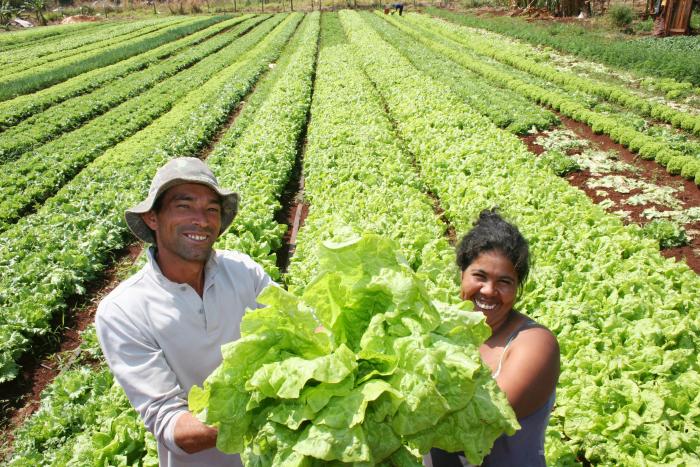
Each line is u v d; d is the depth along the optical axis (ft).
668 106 68.44
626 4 165.17
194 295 12.14
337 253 10.12
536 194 38.40
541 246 30.17
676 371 19.40
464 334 9.68
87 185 53.93
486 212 12.71
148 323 11.68
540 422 11.06
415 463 9.38
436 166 48.19
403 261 10.05
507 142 53.26
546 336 11.16
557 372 11.05
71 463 18.99
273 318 9.88
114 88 105.60
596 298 24.44
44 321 32.60
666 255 36.73
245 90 94.84
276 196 45.60
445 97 71.10
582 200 37.47
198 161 12.18
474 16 177.88
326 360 9.06
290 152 54.90
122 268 41.14
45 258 38.81
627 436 17.26
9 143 72.08
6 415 27.55
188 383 12.23
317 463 9.02
